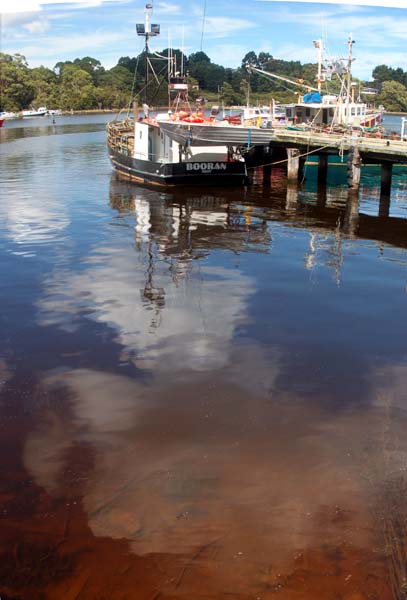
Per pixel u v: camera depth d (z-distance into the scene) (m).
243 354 10.00
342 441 7.52
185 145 26.95
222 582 5.41
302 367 9.53
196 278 14.22
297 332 10.91
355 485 6.66
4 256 16.23
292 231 19.36
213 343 10.45
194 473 6.93
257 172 34.72
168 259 15.91
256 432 7.74
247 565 5.58
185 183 27.97
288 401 8.50
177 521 6.15
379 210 23.22
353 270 14.84
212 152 28.33
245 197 26.16
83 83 116.94
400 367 9.52
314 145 27.31
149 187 28.55
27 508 6.37
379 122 42.44
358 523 6.07
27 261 15.70
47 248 17.08
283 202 24.97
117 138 37.12
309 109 34.31
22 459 7.24
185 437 7.65
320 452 7.29
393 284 13.67
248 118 38.84
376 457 7.16
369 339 10.59
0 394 8.76
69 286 13.59
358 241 17.94
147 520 6.17
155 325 11.26
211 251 16.78
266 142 26.64
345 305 12.30
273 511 6.27
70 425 7.95
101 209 23.08
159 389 8.85
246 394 8.70
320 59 34.62
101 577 5.48
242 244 17.59
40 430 7.85
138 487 6.69
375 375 9.25
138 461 7.17
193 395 8.68
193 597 5.28
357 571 5.49
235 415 8.15
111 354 10.02
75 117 109.38
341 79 33.66
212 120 27.02
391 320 11.47
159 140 29.48
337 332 10.91
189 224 20.36
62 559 5.68
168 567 5.57
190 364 9.64
